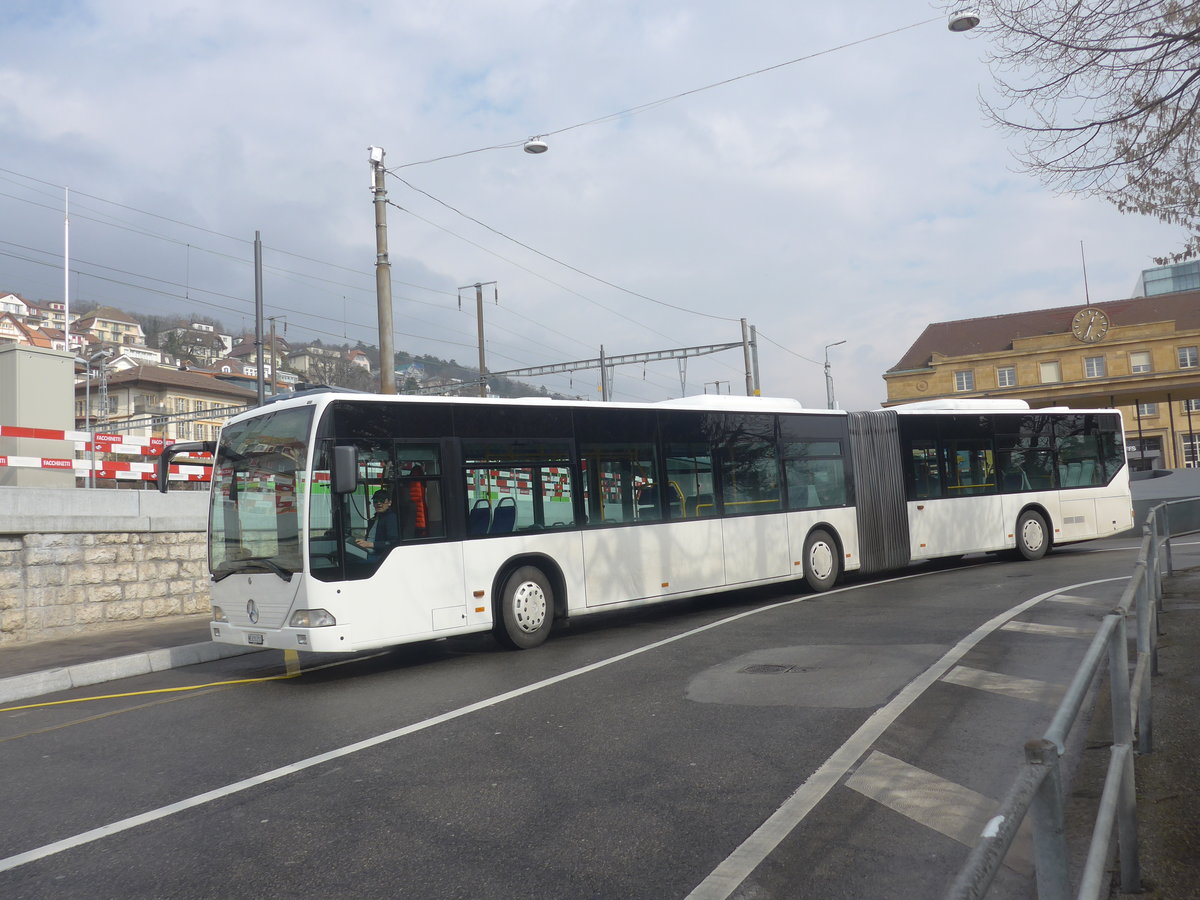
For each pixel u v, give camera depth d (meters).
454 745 6.64
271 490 9.97
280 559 9.73
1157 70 8.18
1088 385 80.12
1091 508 19.84
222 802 5.64
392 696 8.64
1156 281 95.81
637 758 6.05
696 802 5.16
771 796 5.20
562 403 12.09
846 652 9.32
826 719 6.77
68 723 8.41
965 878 1.68
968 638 9.71
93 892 4.37
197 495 16.69
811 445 15.64
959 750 5.95
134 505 15.48
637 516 12.73
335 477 9.38
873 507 16.44
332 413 9.81
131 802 5.78
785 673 8.45
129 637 13.26
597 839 4.69
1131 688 4.72
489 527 10.93
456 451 10.77
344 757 6.50
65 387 17.08
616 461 12.59
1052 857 2.09
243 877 4.45
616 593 12.23
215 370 110.44
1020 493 18.86
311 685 9.62
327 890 4.23
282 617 9.65
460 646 11.88
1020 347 83.94
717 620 12.46
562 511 11.79
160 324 144.75
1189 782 4.68
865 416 16.70
